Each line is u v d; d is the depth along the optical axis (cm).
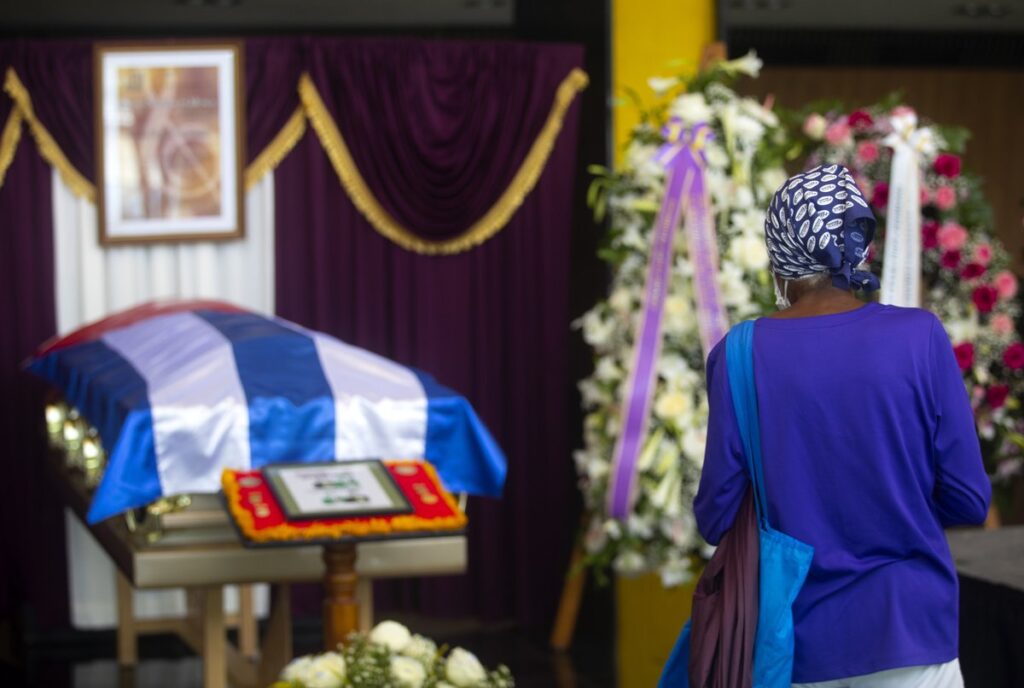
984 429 445
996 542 342
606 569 504
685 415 446
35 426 509
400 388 368
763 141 453
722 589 215
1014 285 448
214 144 509
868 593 204
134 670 487
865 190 440
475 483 368
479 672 227
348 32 675
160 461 335
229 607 532
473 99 518
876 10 779
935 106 859
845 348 206
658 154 446
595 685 470
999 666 300
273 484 317
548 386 532
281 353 374
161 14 637
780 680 206
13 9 615
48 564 514
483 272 531
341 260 525
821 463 206
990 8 777
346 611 305
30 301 505
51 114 499
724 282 441
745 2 753
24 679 477
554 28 554
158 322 438
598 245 510
